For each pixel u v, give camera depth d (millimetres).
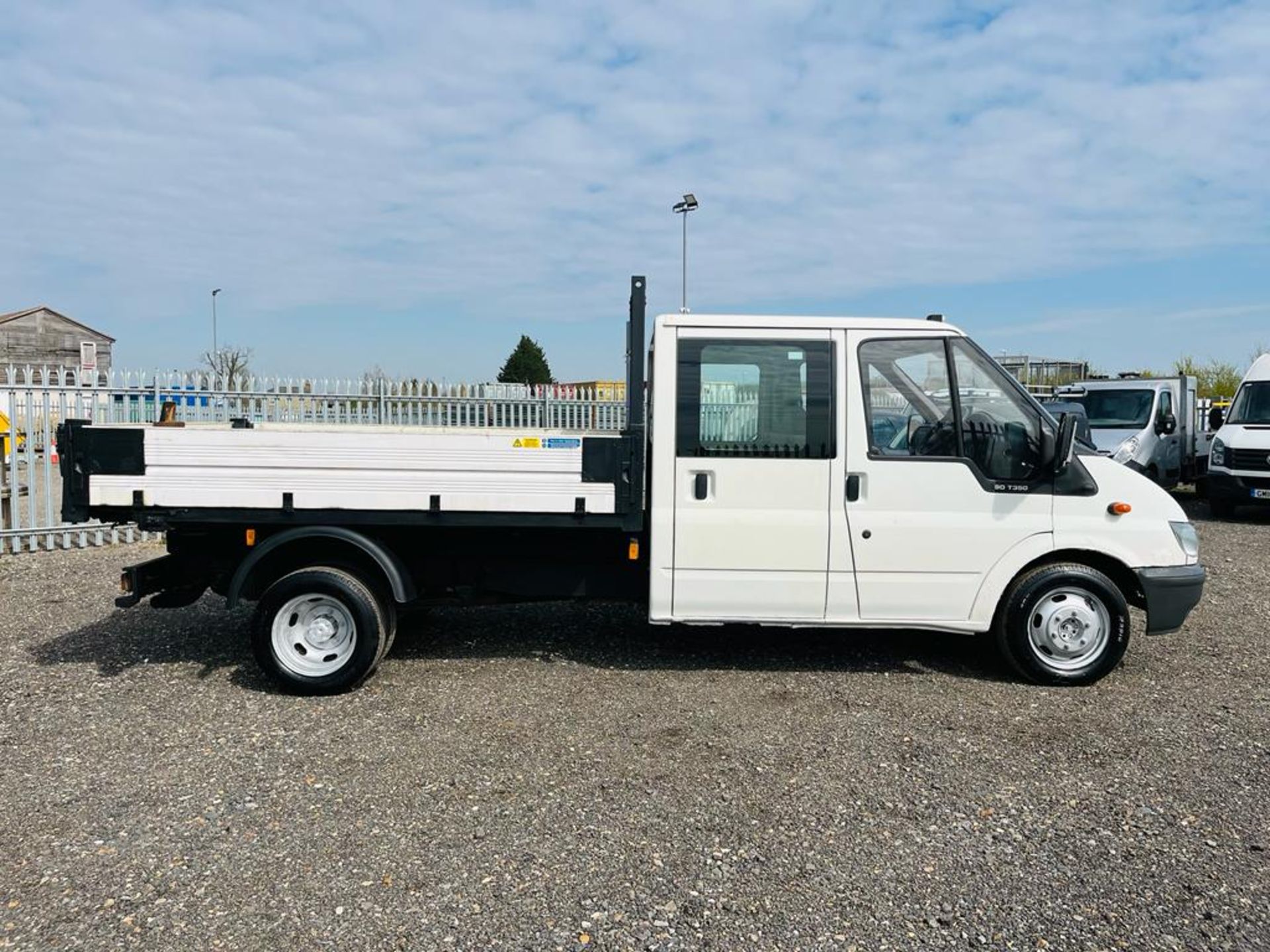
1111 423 14875
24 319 45781
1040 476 5410
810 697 5289
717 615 5453
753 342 5336
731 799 3979
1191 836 3664
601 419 16984
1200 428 19594
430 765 4324
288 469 5227
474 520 5281
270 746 4547
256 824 3732
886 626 5457
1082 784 4141
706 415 5340
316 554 5473
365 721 4895
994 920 3078
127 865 3414
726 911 3129
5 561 9742
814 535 5371
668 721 4902
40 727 4793
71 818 3781
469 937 2975
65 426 5230
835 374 5355
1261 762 4391
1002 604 5500
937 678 5660
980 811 3879
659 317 5355
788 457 5352
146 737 4652
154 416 12891
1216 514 14062
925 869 3404
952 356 5375
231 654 6078
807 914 3109
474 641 6441
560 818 3797
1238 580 8844
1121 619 5395
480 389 16125
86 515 5289
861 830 3709
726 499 5371
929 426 5395
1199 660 6074
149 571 5336
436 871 3383
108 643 6371
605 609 7434
